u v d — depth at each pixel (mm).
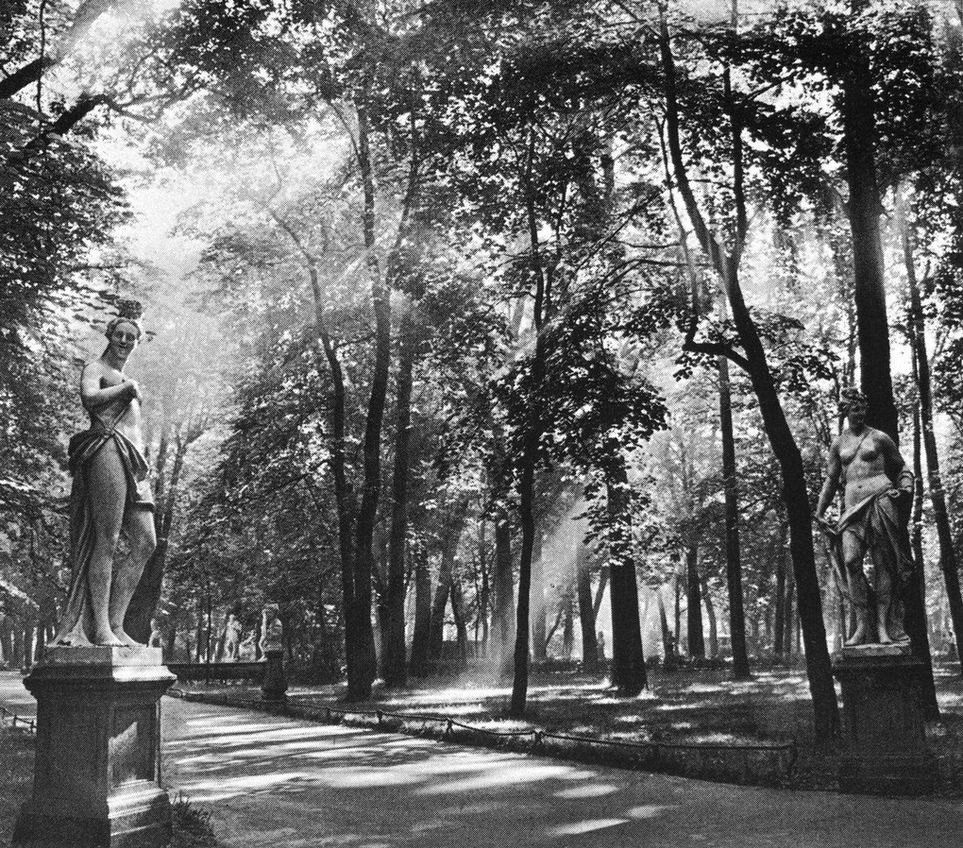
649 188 19141
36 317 17234
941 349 28391
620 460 18625
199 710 24953
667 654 47375
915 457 31375
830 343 26984
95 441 7691
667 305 16031
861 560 10938
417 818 9625
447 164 20438
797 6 15703
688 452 43625
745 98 15594
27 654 59750
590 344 18422
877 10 15680
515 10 17250
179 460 39969
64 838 7062
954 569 29688
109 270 19266
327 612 40094
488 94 17781
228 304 29156
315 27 19312
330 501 33531
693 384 35156
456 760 13656
